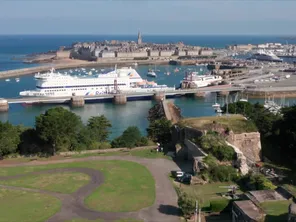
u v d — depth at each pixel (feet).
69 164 326.85
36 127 361.30
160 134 410.11
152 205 240.94
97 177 292.61
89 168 314.96
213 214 225.76
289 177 278.46
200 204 230.27
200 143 318.45
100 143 390.21
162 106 647.56
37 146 365.61
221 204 226.38
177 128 379.14
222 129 342.64
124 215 227.20
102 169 311.47
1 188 271.49
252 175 265.54
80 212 231.30
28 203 244.22
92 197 253.65
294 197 212.84
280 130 343.87
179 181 282.36
